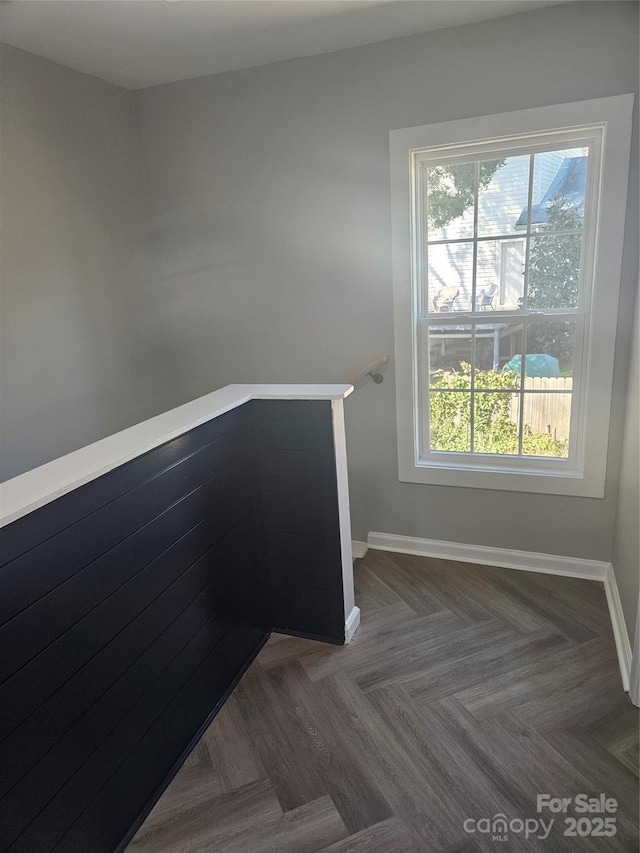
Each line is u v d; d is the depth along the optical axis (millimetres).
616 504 2410
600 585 2496
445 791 1563
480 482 2631
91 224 2572
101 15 1934
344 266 2602
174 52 2297
